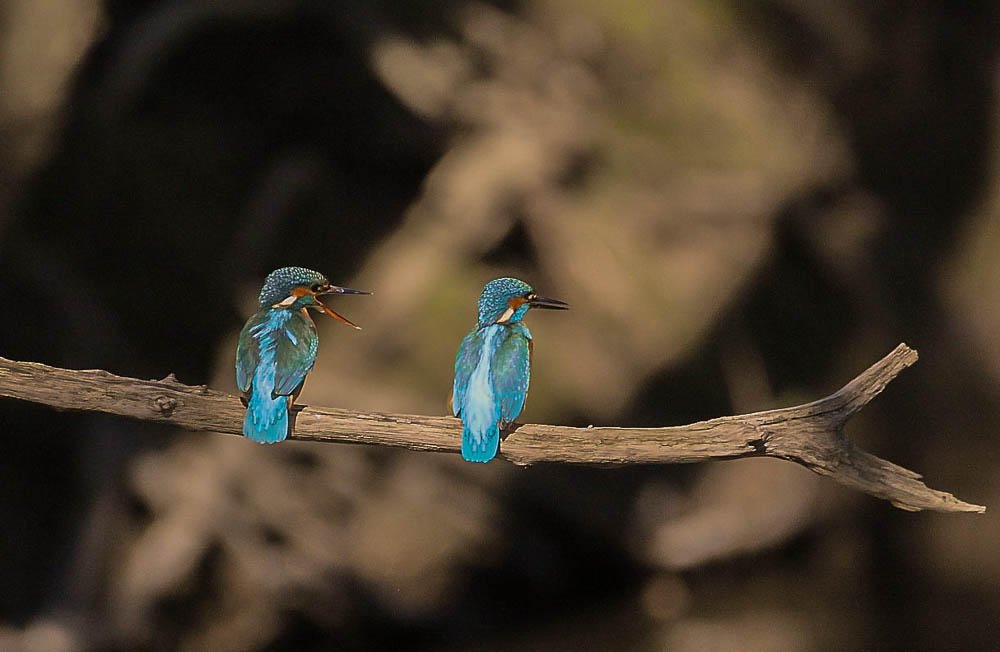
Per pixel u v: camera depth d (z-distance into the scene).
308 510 13.85
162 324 14.87
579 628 14.75
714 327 16.80
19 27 12.18
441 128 17.05
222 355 14.89
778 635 14.75
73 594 12.59
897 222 17.14
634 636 14.71
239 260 15.36
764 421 4.95
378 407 14.19
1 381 4.86
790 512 15.73
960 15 16.69
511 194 16.17
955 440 15.91
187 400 5.02
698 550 15.46
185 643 13.04
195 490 13.36
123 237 15.04
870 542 15.78
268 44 16.95
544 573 14.89
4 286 13.74
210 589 13.27
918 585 15.46
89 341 13.90
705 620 15.01
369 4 16.48
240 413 5.05
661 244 17.08
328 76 17.16
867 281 16.84
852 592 15.60
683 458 4.99
